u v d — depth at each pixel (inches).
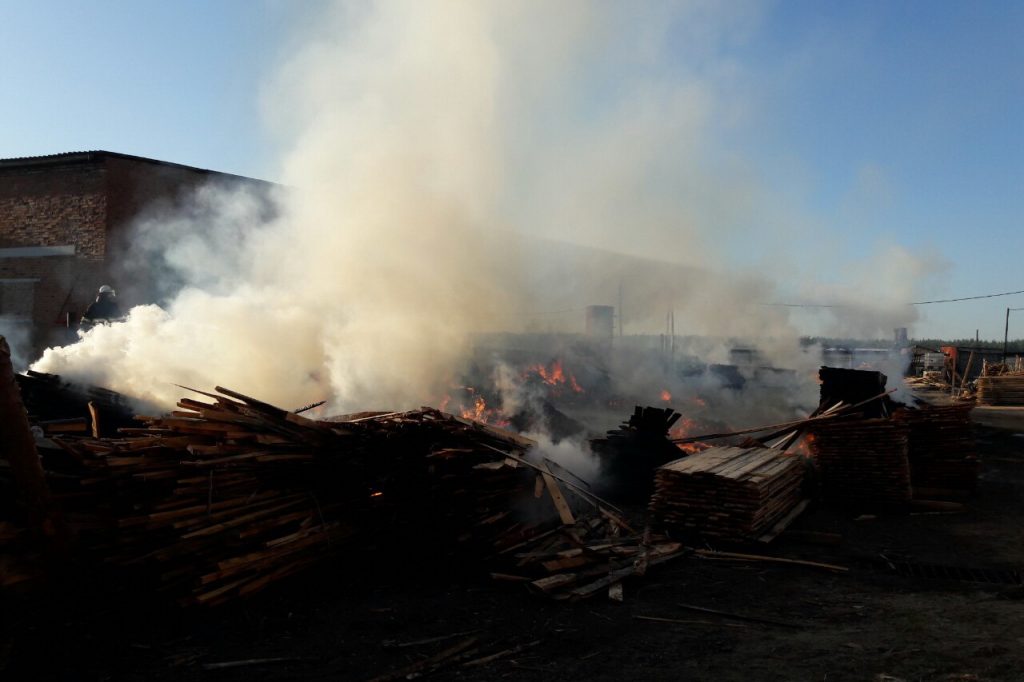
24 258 765.9
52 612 199.8
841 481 404.8
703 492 316.2
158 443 222.8
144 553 216.5
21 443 196.5
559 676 178.5
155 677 175.5
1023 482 488.7
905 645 195.5
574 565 259.6
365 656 190.7
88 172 745.6
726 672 178.9
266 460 234.2
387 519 266.4
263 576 229.8
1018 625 209.6
